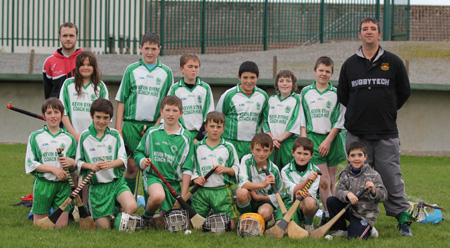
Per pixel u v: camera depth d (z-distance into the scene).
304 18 20.78
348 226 6.48
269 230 6.43
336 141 7.68
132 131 7.66
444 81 18.33
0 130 16.20
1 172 10.71
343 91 6.96
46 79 7.99
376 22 6.60
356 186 6.44
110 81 15.71
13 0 19.05
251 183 6.85
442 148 16.34
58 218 6.70
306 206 6.58
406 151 16.16
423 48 21.20
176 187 7.06
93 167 6.59
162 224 6.67
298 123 7.74
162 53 20.00
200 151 7.06
